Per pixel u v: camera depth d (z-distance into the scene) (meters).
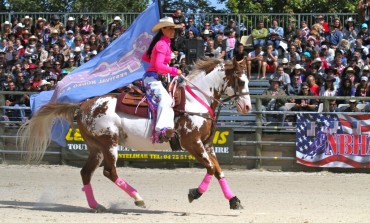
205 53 22.84
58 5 35.03
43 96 18.09
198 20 25.55
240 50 22.22
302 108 18.95
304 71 21.23
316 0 30.81
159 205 12.73
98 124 11.84
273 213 11.73
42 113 12.10
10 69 23.80
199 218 10.96
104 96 12.08
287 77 21.11
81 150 19.11
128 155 18.81
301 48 23.50
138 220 10.66
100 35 24.53
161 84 11.71
